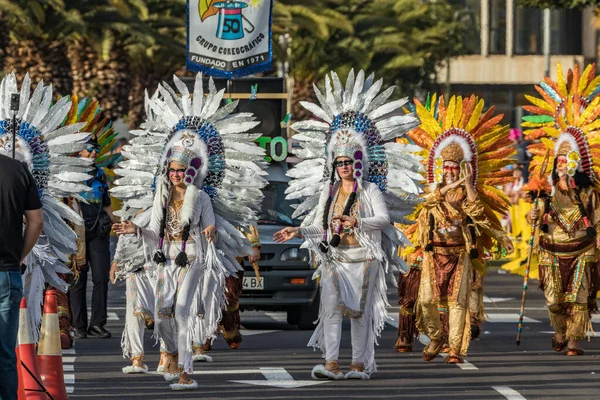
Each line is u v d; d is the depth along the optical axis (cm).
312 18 8925
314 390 2467
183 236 2477
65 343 3122
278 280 3588
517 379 2648
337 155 2659
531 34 16412
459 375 2708
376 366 2731
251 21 4425
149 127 2642
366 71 10688
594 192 3167
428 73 12394
